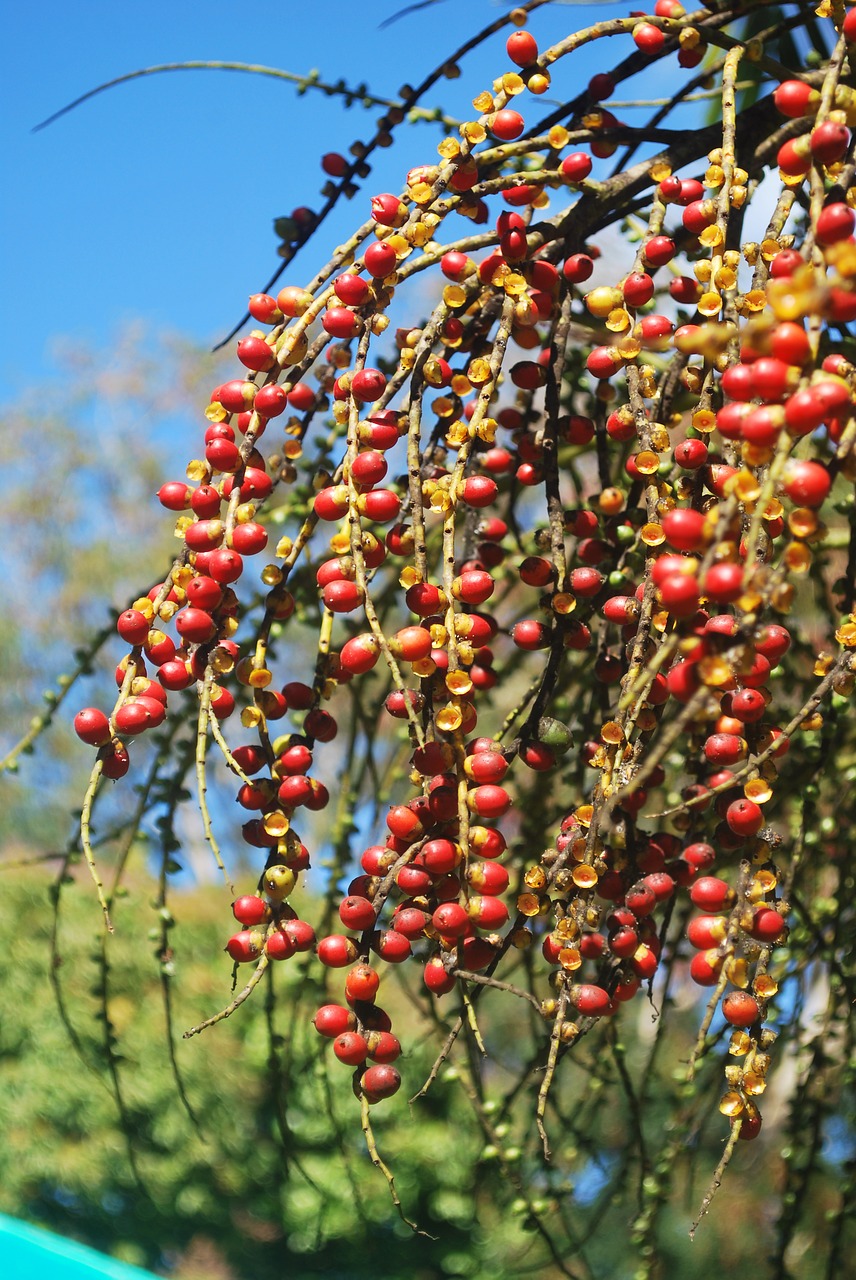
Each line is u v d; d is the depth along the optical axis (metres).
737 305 0.95
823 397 0.84
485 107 1.01
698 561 0.91
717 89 1.18
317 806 0.98
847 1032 1.25
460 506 1.10
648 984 0.98
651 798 1.25
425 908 0.94
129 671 0.97
